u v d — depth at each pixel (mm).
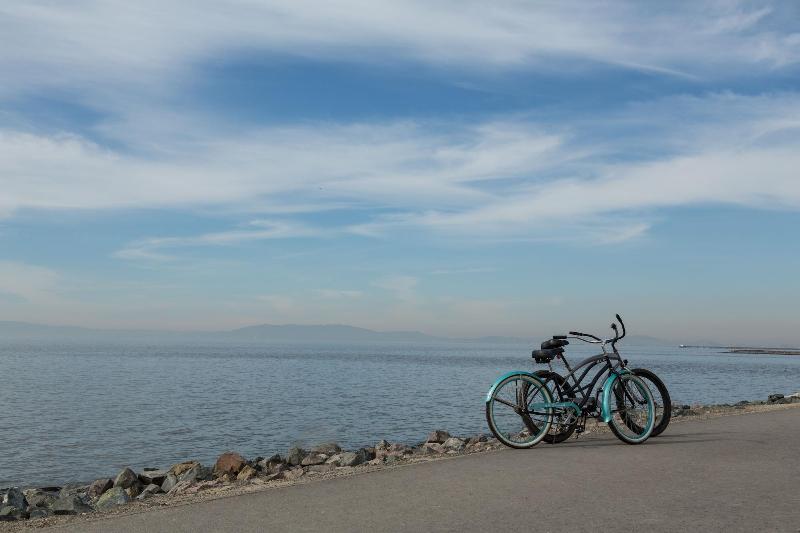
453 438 13953
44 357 154375
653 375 9773
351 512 5656
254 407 38188
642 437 9422
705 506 5652
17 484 17406
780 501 5809
